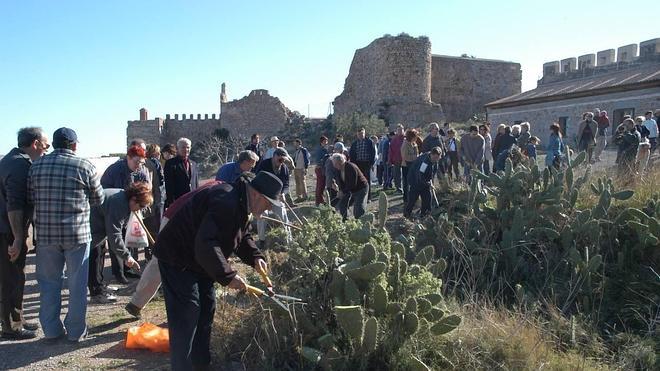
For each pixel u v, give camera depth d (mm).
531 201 7633
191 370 3842
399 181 13844
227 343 4738
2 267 4941
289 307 4594
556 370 4570
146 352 4809
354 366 4207
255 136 14805
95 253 6156
